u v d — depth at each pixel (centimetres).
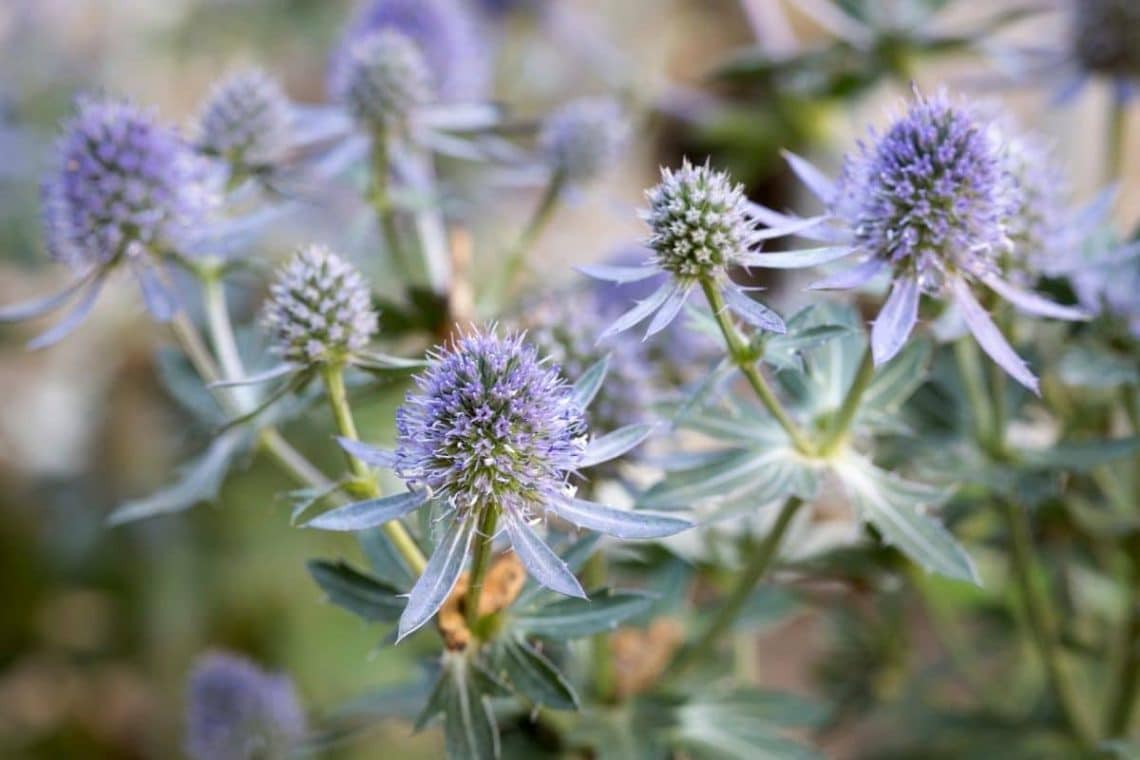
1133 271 31
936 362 32
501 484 26
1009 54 38
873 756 37
